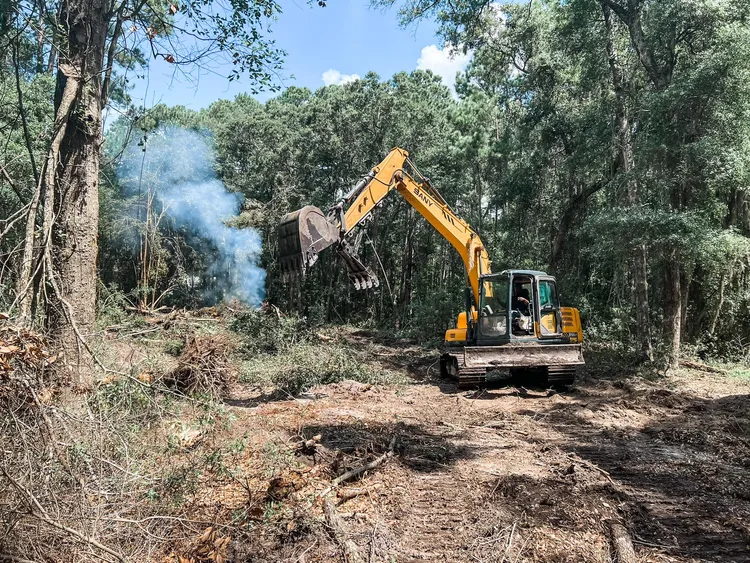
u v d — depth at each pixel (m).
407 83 33.28
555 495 5.37
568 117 23.09
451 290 26.92
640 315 15.33
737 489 5.84
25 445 3.51
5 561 3.20
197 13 7.16
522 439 7.98
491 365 11.41
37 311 5.38
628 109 17.16
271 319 16.45
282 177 35.66
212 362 9.54
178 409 6.65
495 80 30.09
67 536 3.39
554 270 24.17
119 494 3.82
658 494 5.72
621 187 16.53
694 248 13.57
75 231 6.05
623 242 14.23
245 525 4.28
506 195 26.84
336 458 6.12
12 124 8.05
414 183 12.98
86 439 4.08
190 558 3.69
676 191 15.66
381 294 36.78
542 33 25.38
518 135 26.47
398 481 5.82
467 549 4.34
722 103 13.98
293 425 7.86
